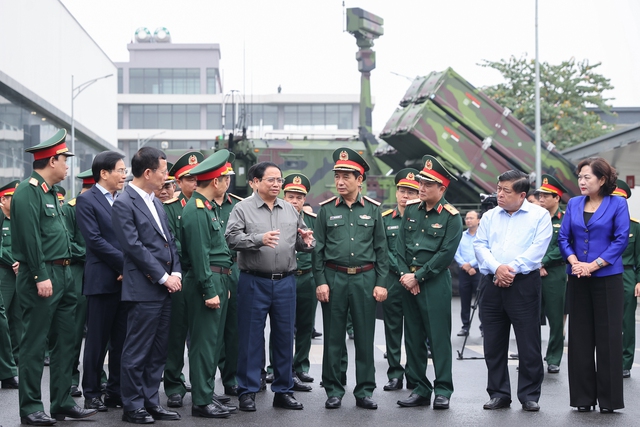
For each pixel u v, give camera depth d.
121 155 7.12
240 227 7.01
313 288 8.66
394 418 6.66
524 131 17.33
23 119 35.41
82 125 45.09
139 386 6.44
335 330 7.20
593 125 31.70
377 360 9.85
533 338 7.06
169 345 7.31
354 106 70.12
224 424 6.39
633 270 9.05
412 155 18.33
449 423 6.48
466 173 16.98
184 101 72.62
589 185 7.04
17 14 33.91
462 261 11.97
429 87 17.16
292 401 7.05
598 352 6.93
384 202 19.11
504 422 6.52
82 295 7.62
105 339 6.97
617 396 6.86
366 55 21.12
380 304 8.33
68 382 6.54
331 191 18.69
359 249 7.21
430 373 8.95
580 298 7.02
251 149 18.42
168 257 6.60
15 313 9.08
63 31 41.78
